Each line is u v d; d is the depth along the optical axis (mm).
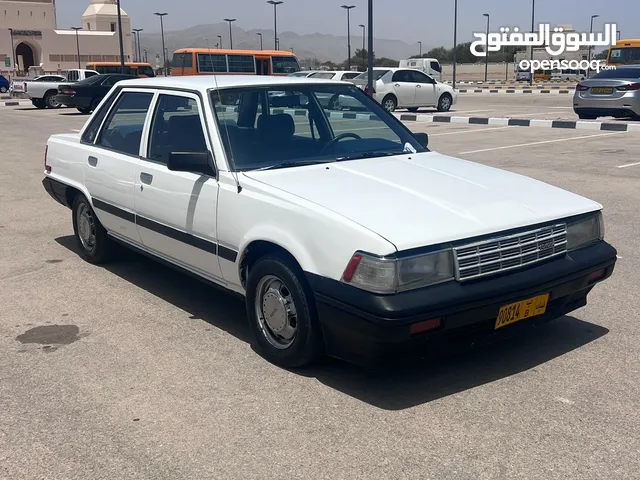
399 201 3881
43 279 5930
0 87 52219
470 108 25828
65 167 6355
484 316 3623
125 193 5332
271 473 3049
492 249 3672
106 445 3309
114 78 25828
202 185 4484
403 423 3451
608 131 16062
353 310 3486
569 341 4430
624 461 3090
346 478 3002
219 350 4391
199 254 4637
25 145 15406
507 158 11891
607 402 3625
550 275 3844
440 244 3543
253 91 4840
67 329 4801
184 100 4895
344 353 3754
